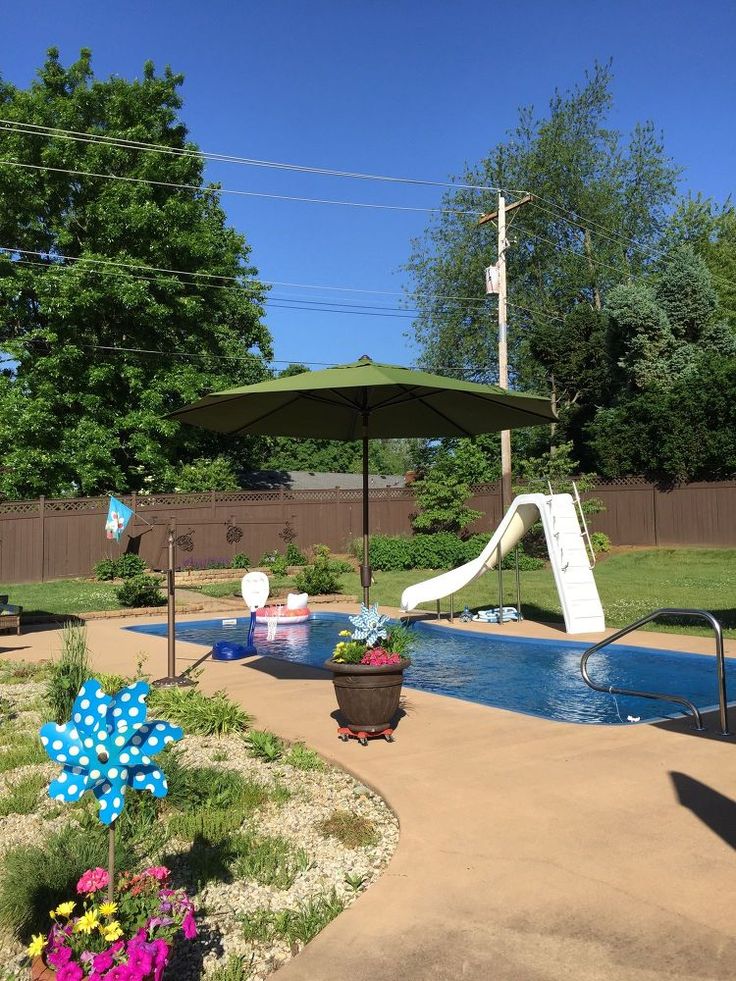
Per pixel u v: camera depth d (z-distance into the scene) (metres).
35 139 25.22
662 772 4.82
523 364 36.50
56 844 3.97
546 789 4.58
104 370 25.16
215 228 31.89
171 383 26.34
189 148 27.86
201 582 21.55
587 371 30.77
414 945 2.91
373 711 5.67
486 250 37.81
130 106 26.84
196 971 2.98
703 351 27.86
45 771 5.46
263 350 35.16
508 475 23.77
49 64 26.89
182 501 24.00
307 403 7.68
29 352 25.16
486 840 3.85
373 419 8.38
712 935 2.90
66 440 24.16
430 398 7.57
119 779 2.74
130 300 24.33
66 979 2.43
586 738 5.71
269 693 7.67
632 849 3.68
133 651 10.69
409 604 12.50
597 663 9.51
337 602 16.89
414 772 4.99
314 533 26.17
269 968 2.98
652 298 28.86
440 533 25.56
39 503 22.00
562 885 3.34
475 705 7.01
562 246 37.78
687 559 22.61
